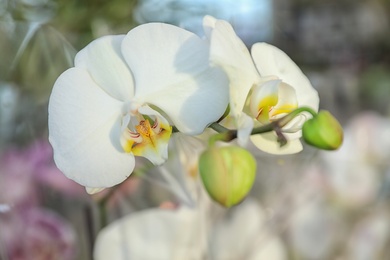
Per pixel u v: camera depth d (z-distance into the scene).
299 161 0.68
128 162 0.42
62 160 0.41
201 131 0.41
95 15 0.76
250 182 0.38
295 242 0.76
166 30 0.41
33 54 0.62
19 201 0.62
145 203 0.59
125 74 0.42
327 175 0.82
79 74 0.42
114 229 0.58
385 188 0.88
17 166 0.63
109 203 0.57
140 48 0.42
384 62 1.84
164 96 0.42
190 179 0.54
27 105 0.65
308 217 0.76
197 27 0.63
